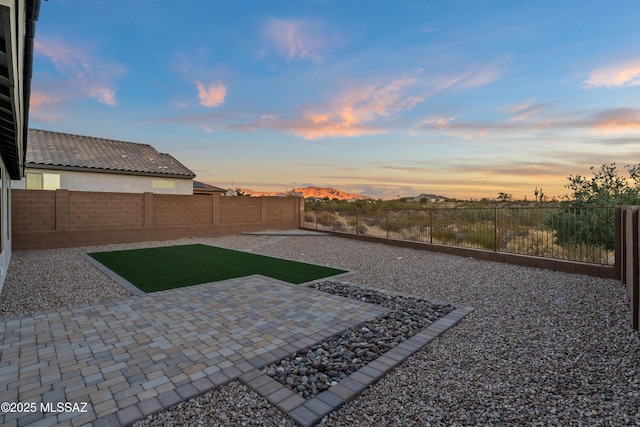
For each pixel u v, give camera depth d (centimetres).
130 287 577
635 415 225
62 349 333
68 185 1404
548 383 270
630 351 323
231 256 938
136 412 230
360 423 225
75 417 224
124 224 1241
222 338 364
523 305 482
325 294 543
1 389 259
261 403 246
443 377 284
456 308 471
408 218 1385
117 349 334
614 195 900
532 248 874
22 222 1033
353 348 345
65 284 601
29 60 311
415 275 696
